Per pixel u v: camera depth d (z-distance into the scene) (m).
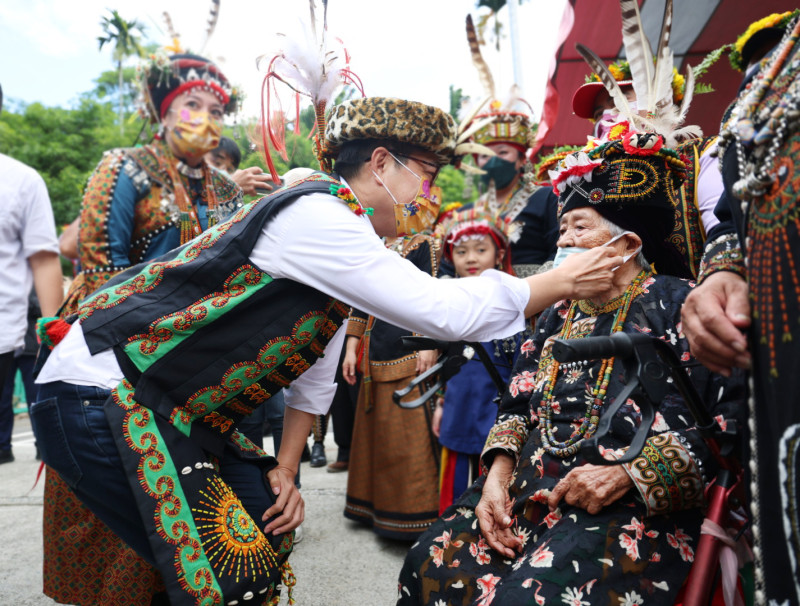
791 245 0.95
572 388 1.61
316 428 4.54
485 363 1.87
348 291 1.47
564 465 1.56
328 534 3.17
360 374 3.70
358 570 2.70
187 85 2.21
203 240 1.55
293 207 1.49
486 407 2.75
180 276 1.50
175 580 1.41
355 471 3.23
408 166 1.60
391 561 2.79
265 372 1.53
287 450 1.80
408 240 3.18
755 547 1.01
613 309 1.65
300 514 1.72
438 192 1.69
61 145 16.52
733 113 1.21
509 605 1.33
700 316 1.16
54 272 2.76
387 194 1.61
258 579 1.50
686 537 1.40
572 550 1.37
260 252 1.50
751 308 1.06
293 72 1.66
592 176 1.66
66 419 1.51
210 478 1.51
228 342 1.49
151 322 1.48
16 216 2.66
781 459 0.95
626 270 1.68
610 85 1.80
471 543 1.63
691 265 2.08
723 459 1.35
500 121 2.92
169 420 1.48
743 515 1.40
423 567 1.64
